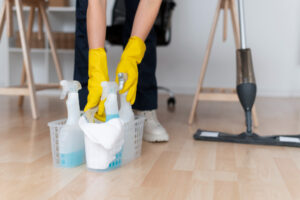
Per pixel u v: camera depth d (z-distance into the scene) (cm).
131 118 120
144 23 125
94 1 115
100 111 114
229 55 391
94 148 108
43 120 215
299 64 385
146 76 155
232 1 198
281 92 390
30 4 250
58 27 405
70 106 113
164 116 241
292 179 106
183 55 402
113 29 277
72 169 113
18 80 396
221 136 158
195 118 233
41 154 132
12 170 112
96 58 116
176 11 396
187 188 97
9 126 192
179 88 407
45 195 90
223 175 109
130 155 124
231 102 335
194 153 136
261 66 391
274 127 201
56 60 266
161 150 141
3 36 410
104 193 92
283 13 382
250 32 389
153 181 102
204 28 394
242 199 89
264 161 126
